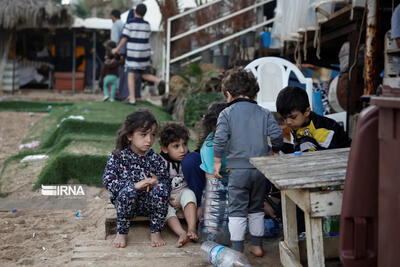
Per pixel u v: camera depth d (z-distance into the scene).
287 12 6.54
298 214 3.41
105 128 6.78
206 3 8.88
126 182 3.37
